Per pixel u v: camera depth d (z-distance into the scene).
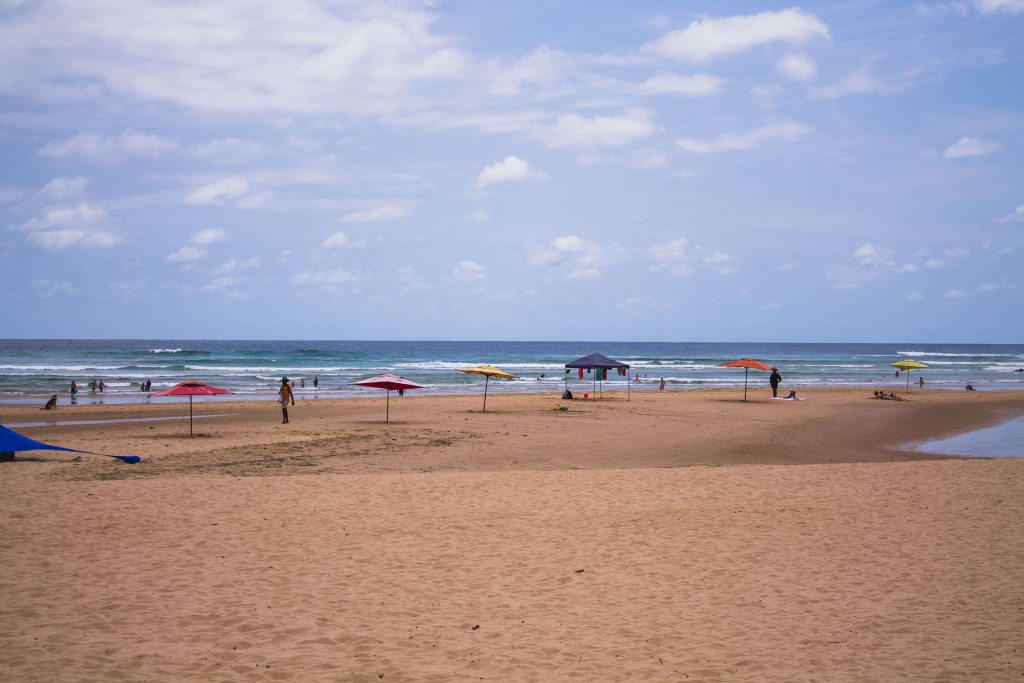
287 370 75.19
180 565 9.33
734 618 7.88
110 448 20.53
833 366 97.31
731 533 10.95
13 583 8.57
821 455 22.52
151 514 11.63
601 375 44.00
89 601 8.10
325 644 7.16
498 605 8.26
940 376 78.62
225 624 7.59
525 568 9.47
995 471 15.65
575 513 12.05
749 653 6.98
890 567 9.40
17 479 15.06
